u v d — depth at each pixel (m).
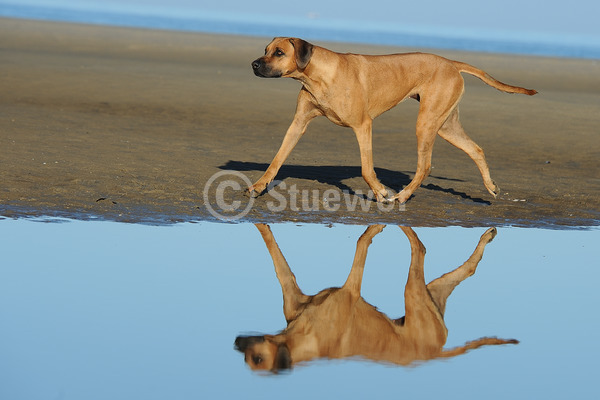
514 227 8.86
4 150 11.31
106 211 8.35
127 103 19.44
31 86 21.44
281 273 6.75
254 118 18.33
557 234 8.62
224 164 11.72
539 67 48.69
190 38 62.31
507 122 20.14
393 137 16.70
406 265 7.20
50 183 9.32
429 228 8.58
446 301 6.23
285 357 4.93
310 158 13.09
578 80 39.06
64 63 29.73
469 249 7.82
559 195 10.84
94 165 10.69
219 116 18.28
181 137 14.51
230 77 29.02
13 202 8.38
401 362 4.95
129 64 32.12
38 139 12.72
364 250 7.60
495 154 14.96
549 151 15.62
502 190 11.02
